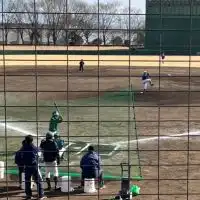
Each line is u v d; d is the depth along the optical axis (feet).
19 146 57.67
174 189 42.06
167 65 129.29
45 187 42.68
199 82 129.90
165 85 123.03
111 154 53.98
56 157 41.42
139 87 116.26
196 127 72.23
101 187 42.68
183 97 104.73
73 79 117.60
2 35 19.49
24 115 81.25
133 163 50.49
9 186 42.91
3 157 50.62
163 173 47.09
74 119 77.46
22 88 106.73
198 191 41.24
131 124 73.51
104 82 119.55
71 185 43.39
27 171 38.93
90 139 61.82
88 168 40.96
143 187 42.70
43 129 68.54
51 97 99.45
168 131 68.59
